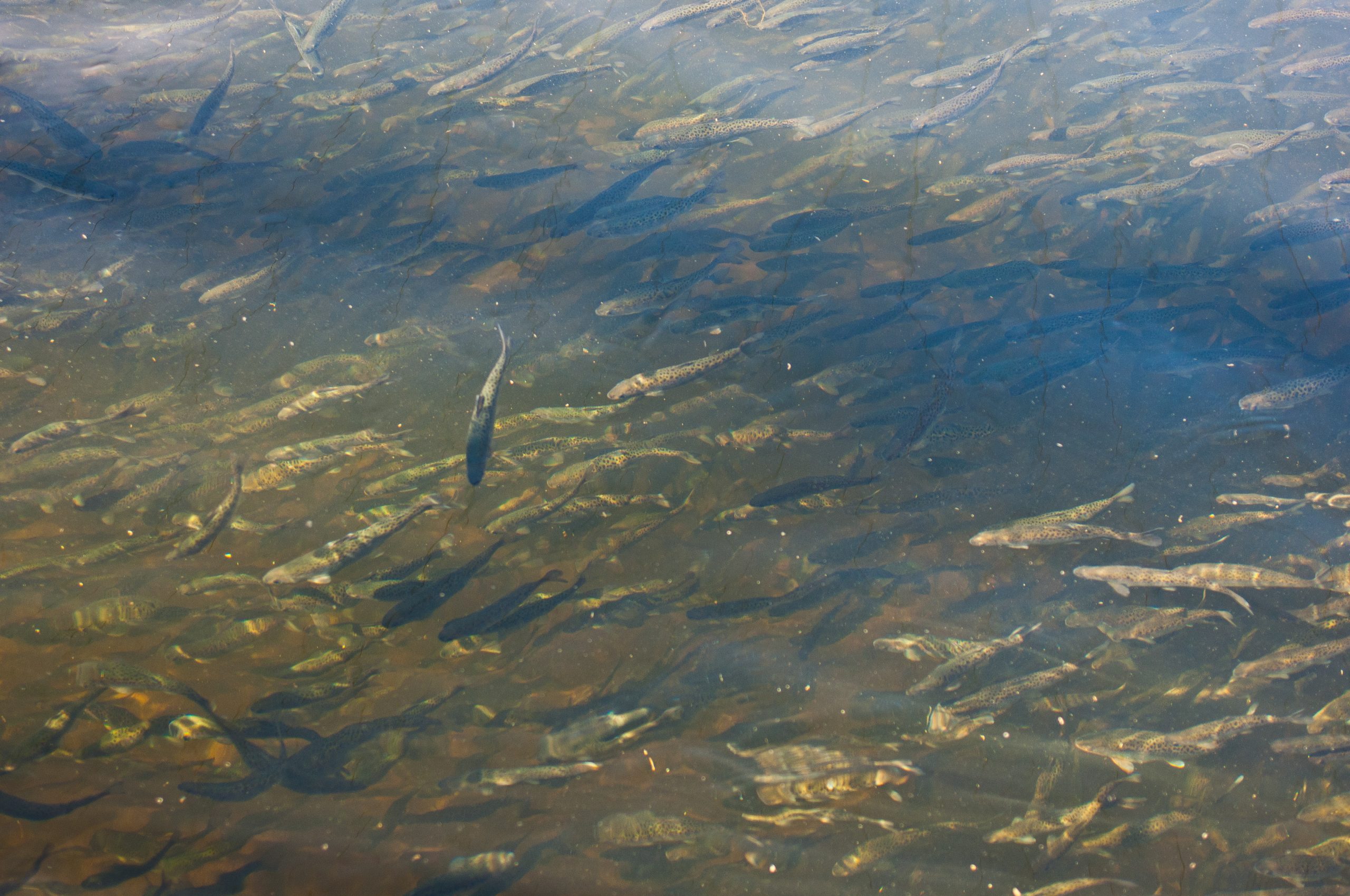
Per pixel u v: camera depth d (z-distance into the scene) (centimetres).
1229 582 572
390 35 856
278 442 606
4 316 633
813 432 609
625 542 586
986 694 561
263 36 841
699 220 670
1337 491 593
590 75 770
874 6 842
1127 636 569
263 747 551
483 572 580
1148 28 808
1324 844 544
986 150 708
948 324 636
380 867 537
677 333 634
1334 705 559
